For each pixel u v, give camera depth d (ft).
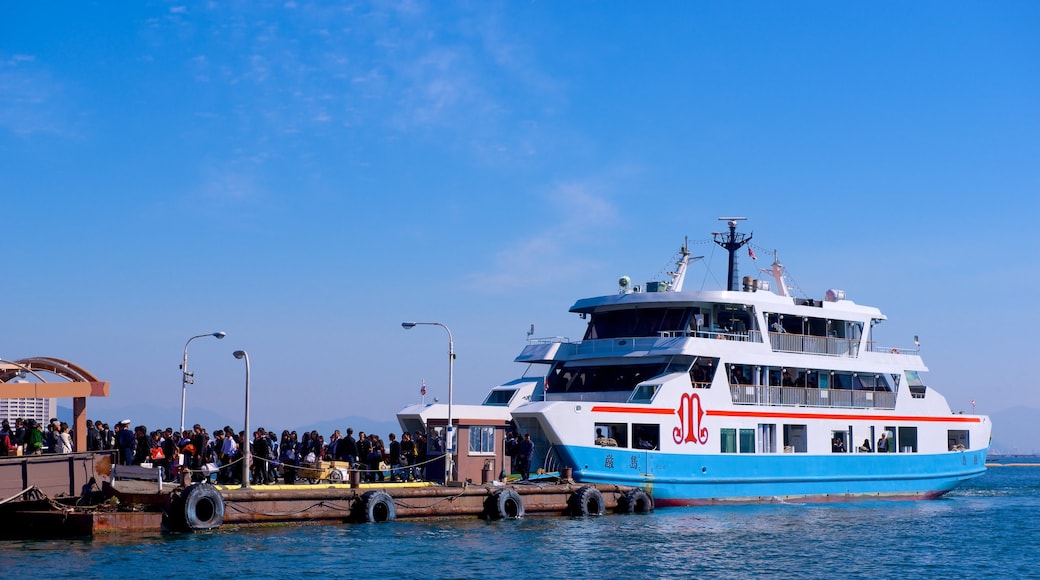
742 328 177.78
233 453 143.02
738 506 168.55
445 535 131.13
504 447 157.79
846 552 130.62
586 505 150.20
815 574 115.75
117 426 137.28
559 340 180.45
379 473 151.64
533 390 181.47
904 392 195.52
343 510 137.08
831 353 185.78
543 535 133.80
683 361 168.04
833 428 181.78
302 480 147.13
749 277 189.47
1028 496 237.04
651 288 181.98
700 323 172.45
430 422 155.12
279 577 103.35
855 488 184.85
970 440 209.26
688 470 162.30
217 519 126.11
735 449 168.66
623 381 170.09
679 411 161.58
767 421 172.24
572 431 151.84
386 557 115.75
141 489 127.34
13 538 120.06
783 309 178.81
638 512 155.94
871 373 191.42
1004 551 134.92
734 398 169.07
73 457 124.77
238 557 111.86
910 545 138.41
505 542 127.95
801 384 181.37
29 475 121.60
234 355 136.77
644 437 162.40
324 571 107.14
